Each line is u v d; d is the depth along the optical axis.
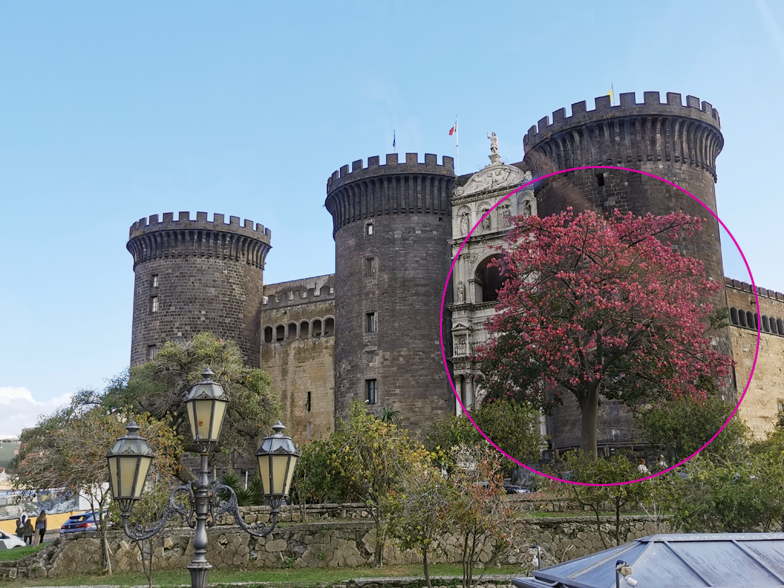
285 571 25.75
